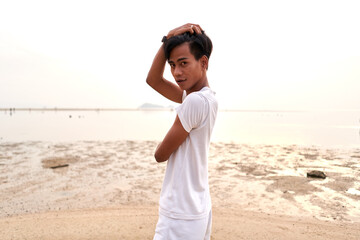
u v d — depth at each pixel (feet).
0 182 20.24
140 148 38.47
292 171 23.61
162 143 3.49
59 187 18.99
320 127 89.20
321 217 13.19
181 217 3.49
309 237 10.39
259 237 10.23
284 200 16.01
